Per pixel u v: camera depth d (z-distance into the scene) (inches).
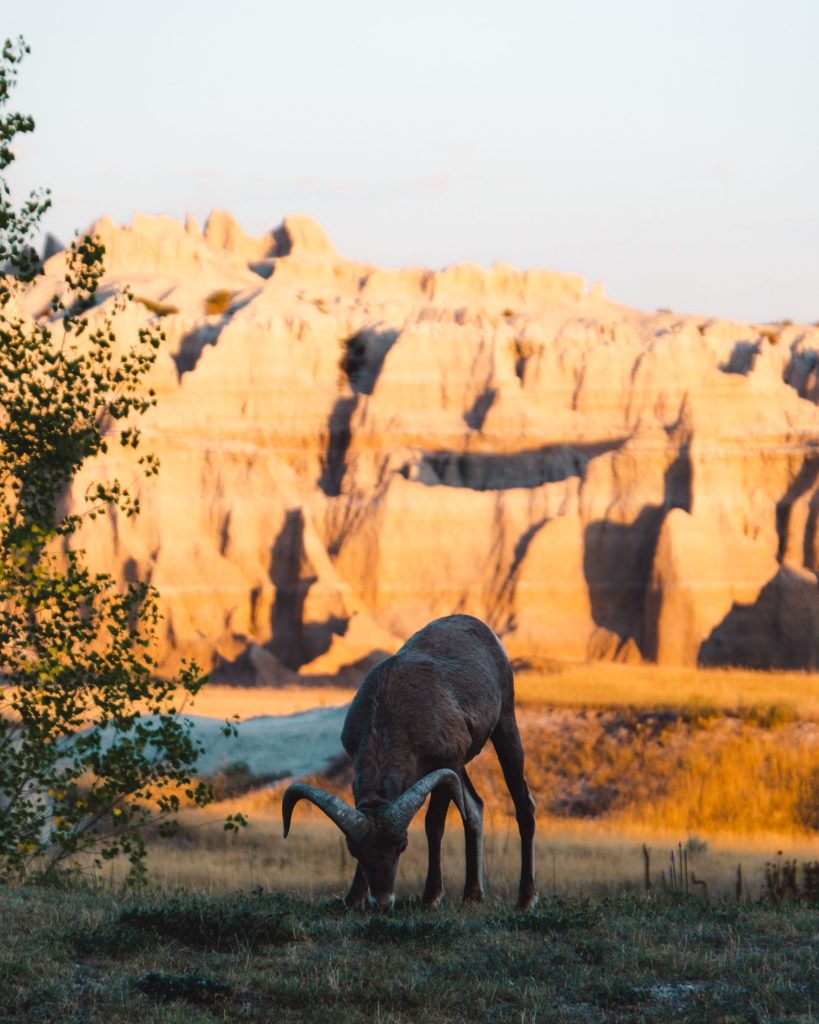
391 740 1541.6
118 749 2378.2
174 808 2421.3
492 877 3538.4
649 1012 1159.6
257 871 3533.5
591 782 5684.1
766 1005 1162.6
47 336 2559.1
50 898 1662.2
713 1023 1127.0
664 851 4276.6
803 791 5457.7
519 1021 1127.6
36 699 2343.8
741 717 6097.4
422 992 1192.2
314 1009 1145.4
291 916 1434.5
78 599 2421.3
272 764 6215.6
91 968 1246.9
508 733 1747.0
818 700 6530.5
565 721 6215.6
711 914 1572.3
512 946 1346.0
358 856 1449.3
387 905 1441.9
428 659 1642.5
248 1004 1158.3
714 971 1263.5
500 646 1774.1
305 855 3924.7
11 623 2384.4
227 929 1360.7
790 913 1567.4
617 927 1469.0
